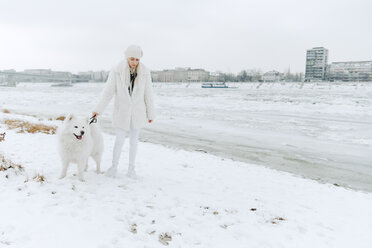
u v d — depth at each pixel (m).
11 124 9.47
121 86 4.36
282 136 11.52
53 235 2.66
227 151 8.83
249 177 5.78
